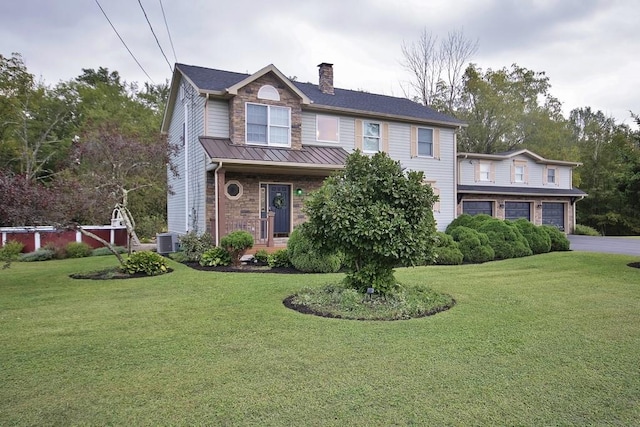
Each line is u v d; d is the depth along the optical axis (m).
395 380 3.42
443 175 18.86
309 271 9.49
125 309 5.95
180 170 16.53
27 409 2.95
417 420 2.80
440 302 6.21
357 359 3.88
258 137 13.75
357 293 6.29
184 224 16.09
